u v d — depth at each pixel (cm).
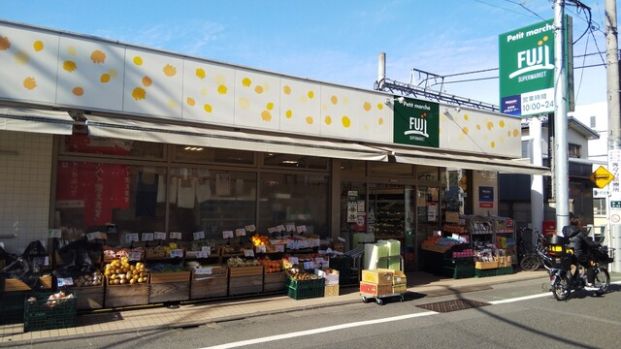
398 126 1188
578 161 2039
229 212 966
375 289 855
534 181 1600
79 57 784
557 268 926
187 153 920
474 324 712
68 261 768
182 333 655
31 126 634
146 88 841
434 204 1343
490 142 1402
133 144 865
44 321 644
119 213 847
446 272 1188
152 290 782
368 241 1156
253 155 1002
